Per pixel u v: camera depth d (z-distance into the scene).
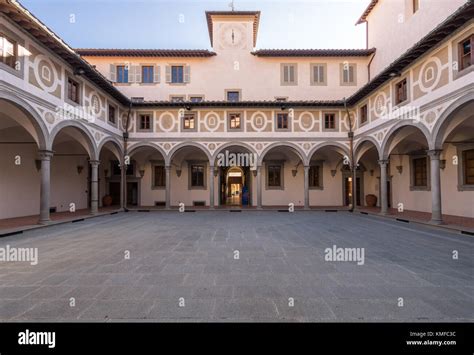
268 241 7.96
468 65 9.08
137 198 21.38
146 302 3.79
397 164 18.06
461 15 8.48
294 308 3.60
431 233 9.32
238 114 18.25
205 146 18.14
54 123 11.31
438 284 4.46
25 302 3.81
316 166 21.42
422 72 11.08
